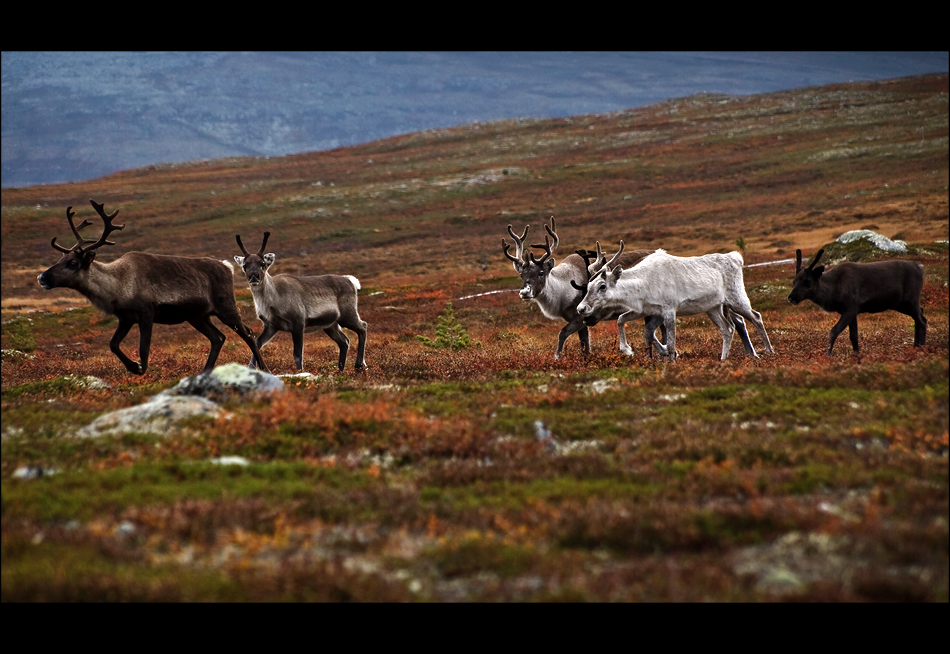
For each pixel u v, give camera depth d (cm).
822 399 2550
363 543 1600
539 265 3991
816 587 1361
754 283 8925
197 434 2298
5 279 17088
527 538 1598
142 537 1644
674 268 3778
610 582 1412
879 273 3691
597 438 2333
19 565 1516
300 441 2277
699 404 2614
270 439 2269
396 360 4341
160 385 3316
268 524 1667
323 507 1761
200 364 5056
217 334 3812
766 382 2888
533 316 7875
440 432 2292
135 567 1517
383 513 1725
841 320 3678
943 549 1480
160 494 1845
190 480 1967
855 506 1658
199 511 1709
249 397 2689
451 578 1470
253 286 3791
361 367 4162
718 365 3359
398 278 14862
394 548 1570
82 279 3278
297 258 18525
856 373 2850
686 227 18300
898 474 1825
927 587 1371
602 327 6712
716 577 1405
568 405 2702
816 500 1717
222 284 3734
